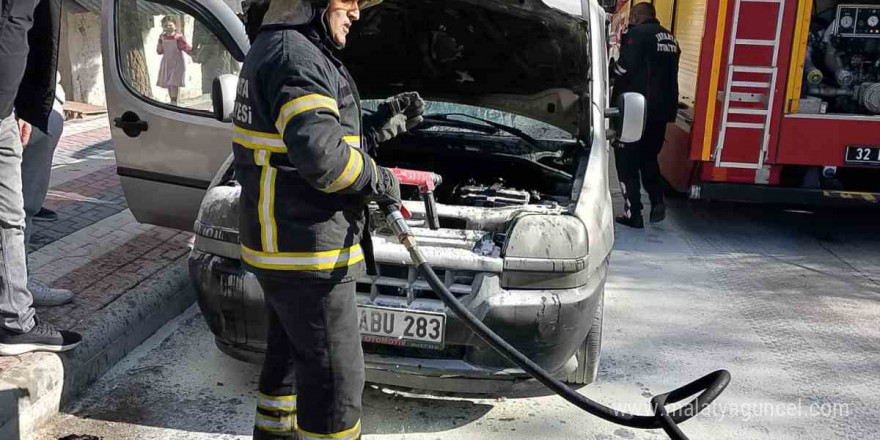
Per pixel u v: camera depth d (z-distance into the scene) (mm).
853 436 3551
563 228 3188
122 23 4633
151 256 4875
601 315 3574
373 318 3127
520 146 4375
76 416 3410
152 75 4602
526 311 3086
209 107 4512
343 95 2443
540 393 3580
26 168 4016
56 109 4199
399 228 2586
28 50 3258
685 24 7156
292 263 2463
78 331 3744
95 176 7000
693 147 6391
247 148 2471
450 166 4188
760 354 4359
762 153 6301
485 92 4609
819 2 6188
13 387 3154
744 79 6215
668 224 6973
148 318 4215
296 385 2697
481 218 3367
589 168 3920
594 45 4477
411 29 4527
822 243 6570
